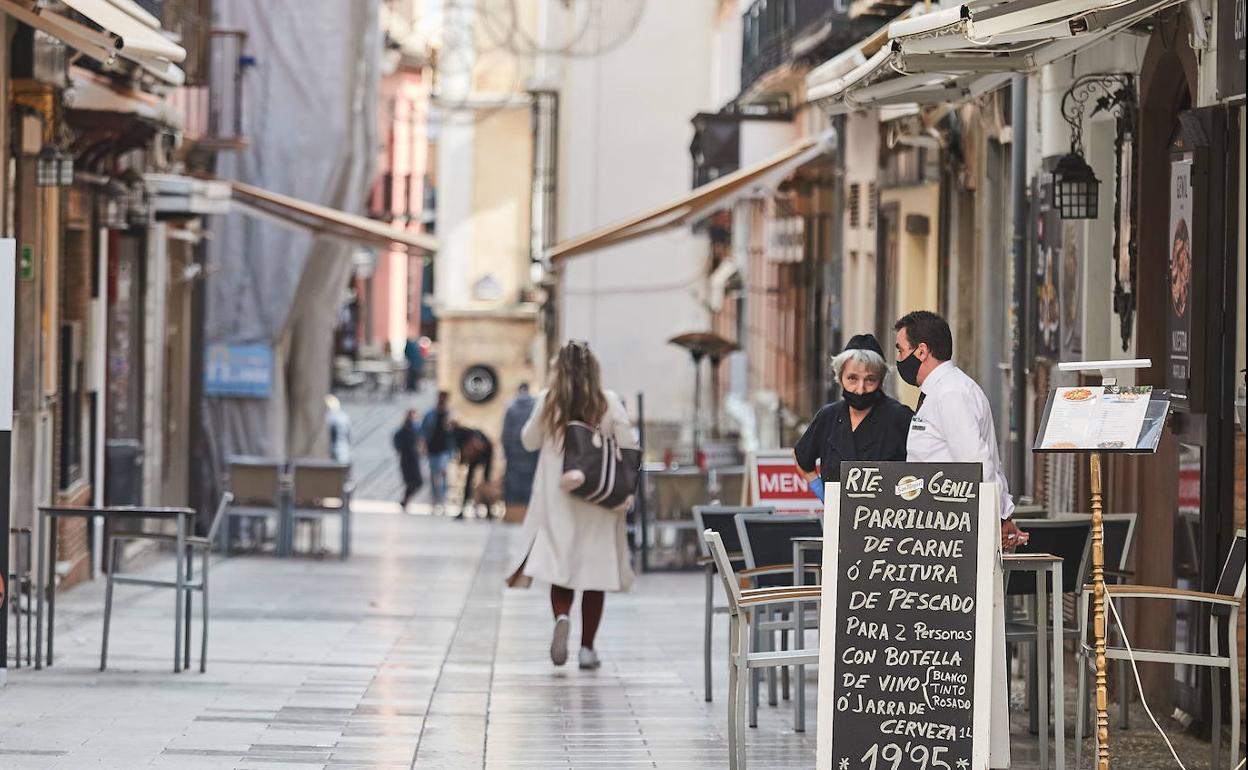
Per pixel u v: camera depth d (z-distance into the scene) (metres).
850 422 16.47
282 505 41.31
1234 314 17.30
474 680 20.73
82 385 32.62
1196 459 17.66
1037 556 14.16
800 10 39.88
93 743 15.85
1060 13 14.50
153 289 39.59
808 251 44.25
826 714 12.80
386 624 27.16
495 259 95.88
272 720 17.42
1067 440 12.76
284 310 46.94
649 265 71.19
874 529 12.85
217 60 43.94
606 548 21.70
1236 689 14.52
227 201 36.94
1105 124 21.77
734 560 19.08
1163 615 18.59
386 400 112.88
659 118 71.06
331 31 47.53
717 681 20.77
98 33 19.52
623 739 16.92
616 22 70.69
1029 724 17.06
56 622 25.55
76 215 31.27
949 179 29.16
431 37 90.81
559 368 21.64
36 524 28.02
